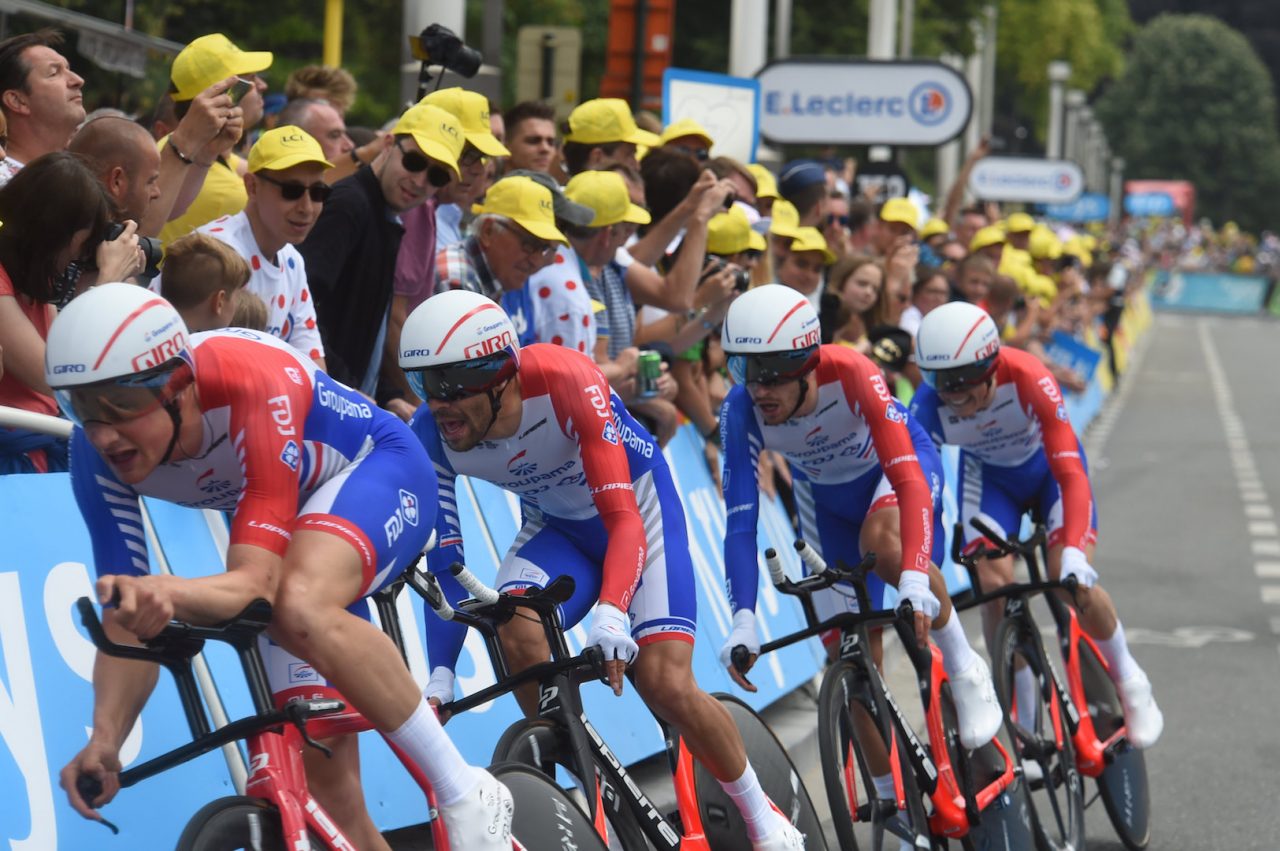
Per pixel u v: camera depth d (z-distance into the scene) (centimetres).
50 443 530
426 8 1061
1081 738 715
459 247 730
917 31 4184
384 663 404
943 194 3691
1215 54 14362
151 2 1658
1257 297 7631
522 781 470
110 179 586
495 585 561
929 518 637
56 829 461
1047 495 834
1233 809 776
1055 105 5944
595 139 919
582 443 516
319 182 623
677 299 867
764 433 664
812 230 1036
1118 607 1273
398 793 586
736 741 549
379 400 746
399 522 427
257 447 394
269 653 437
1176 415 2909
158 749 502
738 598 624
